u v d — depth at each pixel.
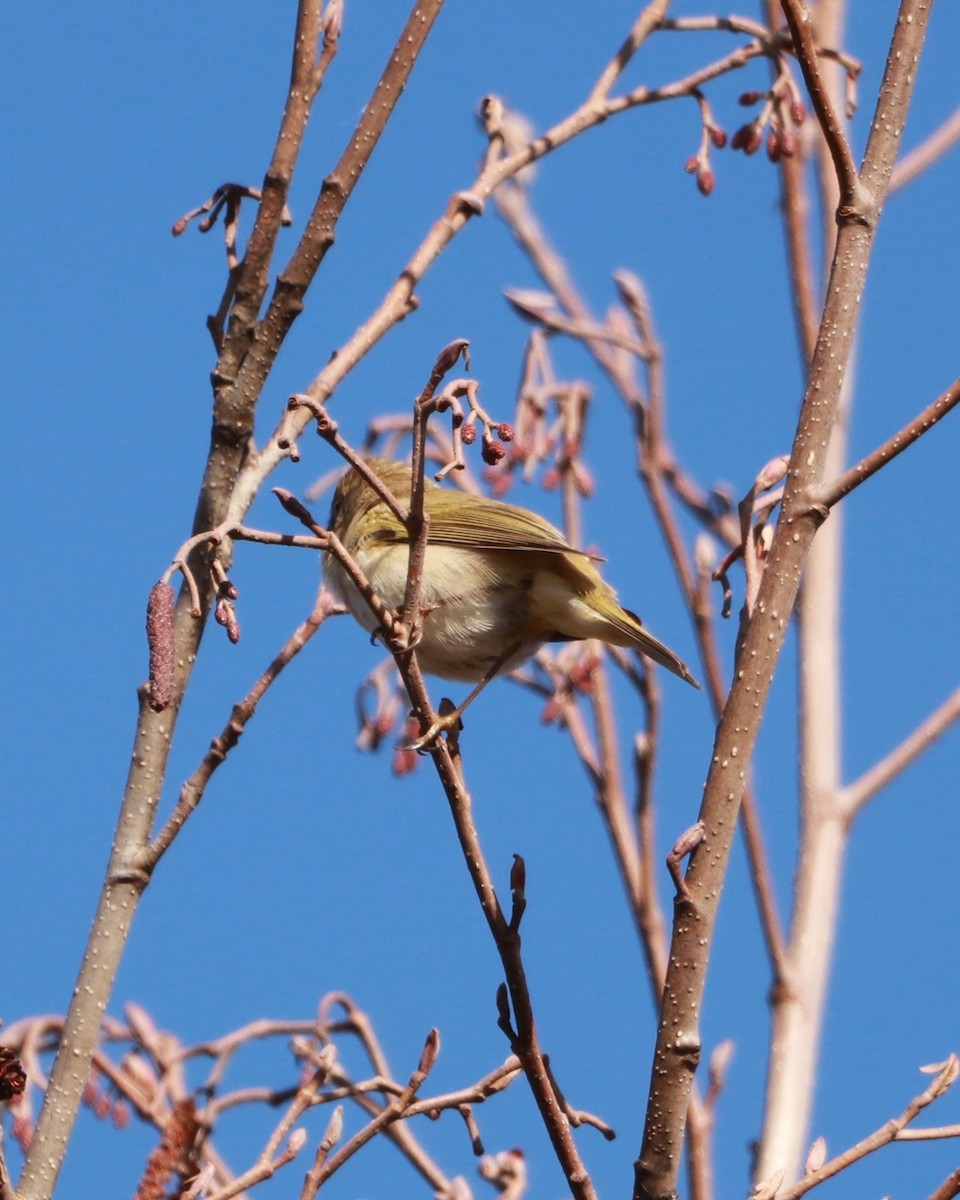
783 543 7.11
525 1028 7.10
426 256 10.95
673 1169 6.71
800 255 11.71
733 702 6.98
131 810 8.40
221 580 7.04
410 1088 7.92
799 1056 9.66
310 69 9.92
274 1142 7.83
